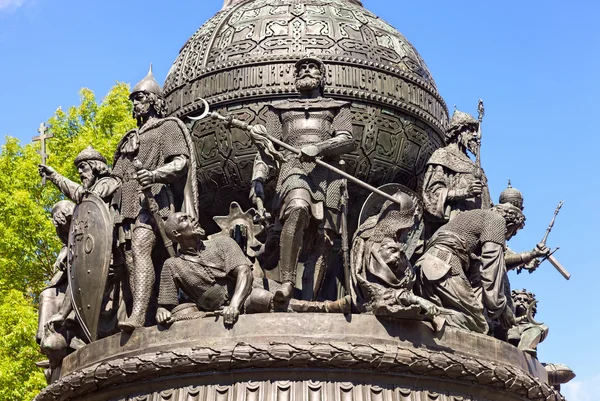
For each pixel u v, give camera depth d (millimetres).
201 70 10867
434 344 8641
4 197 19297
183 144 9430
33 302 19906
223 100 10617
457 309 9281
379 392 8336
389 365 8297
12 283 19297
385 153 10695
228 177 10648
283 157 9477
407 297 8461
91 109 21438
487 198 10750
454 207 10289
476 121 10664
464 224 9641
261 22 11000
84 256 9383
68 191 10062
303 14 11031
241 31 11000
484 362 8664
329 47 10688
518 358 9188
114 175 9797
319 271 9508
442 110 11445
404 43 11344
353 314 8523
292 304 8805
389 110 10734
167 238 9258
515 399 9055
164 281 8898
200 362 8266
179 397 8391
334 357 8195
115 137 20609
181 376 8406
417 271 9445
